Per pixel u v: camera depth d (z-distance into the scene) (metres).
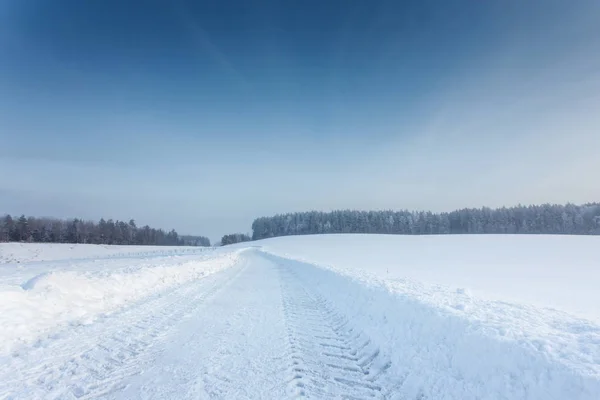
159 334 6.58
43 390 4.14
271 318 8.07
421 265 27.27
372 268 24.02
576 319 5.31
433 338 5.07
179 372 4.77
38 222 98.94
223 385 4.38
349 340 6.37
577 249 40.56
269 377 4.64
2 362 4.96
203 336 6.51
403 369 4.72
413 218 116.12
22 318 6.44
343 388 4.32
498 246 47.09
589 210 91.94
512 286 15.65
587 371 3.13
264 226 143.50
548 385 3.25
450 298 7.38
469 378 3.96
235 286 13.87
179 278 15.34
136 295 10.62
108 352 5.51
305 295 11.61
